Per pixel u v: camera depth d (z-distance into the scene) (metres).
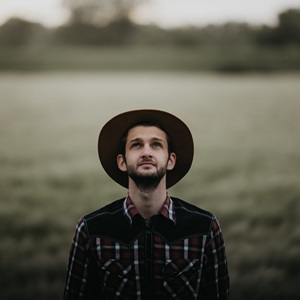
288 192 7.43
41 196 7.16
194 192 7.47
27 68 66.38
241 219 5.66
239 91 34.44
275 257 4.12
